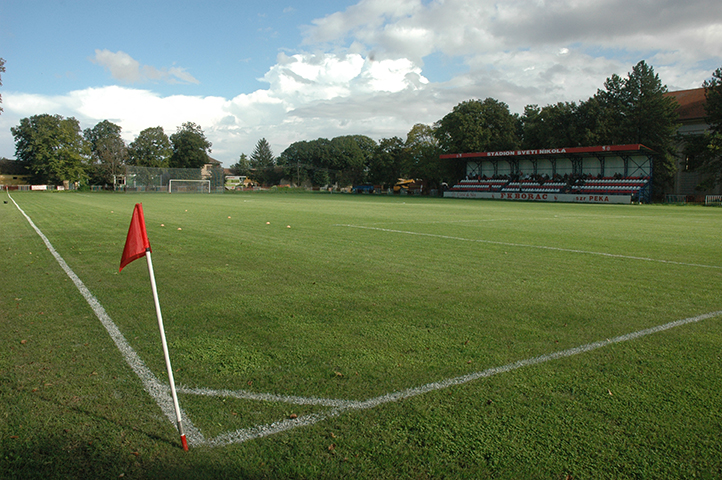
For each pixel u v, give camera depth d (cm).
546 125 5309
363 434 266
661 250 1021
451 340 421
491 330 451
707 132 4384
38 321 475
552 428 272
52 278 684
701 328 463
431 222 1708
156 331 445
